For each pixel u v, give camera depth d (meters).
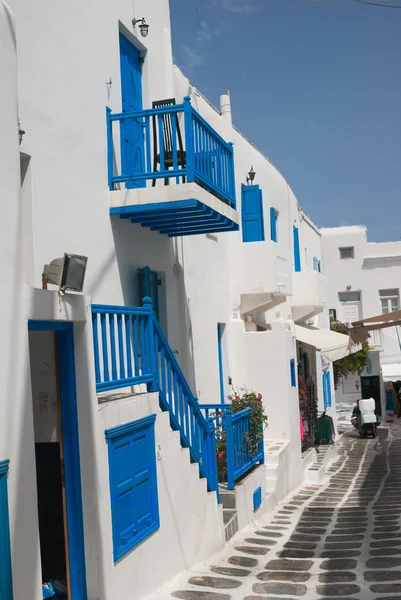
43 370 5.57
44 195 7.31
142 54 10.38
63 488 5.46
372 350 36.09
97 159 8.50
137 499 6.16
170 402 7.27
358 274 37.66
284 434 13.85
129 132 9.67
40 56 7.37
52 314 5.04
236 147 14.81
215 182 9.76
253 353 14.17
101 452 5.54
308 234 24.89
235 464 9.71
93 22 8.60
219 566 7.27
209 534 7.86
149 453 6.50
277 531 9.31
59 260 5.20
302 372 20.22
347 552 7.59
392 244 37.38
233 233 14.52
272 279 14.53
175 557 6.87
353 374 35.53
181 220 9.45
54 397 5.55
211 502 8.03
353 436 27.23
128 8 9.71
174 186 8.58
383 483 14.22
